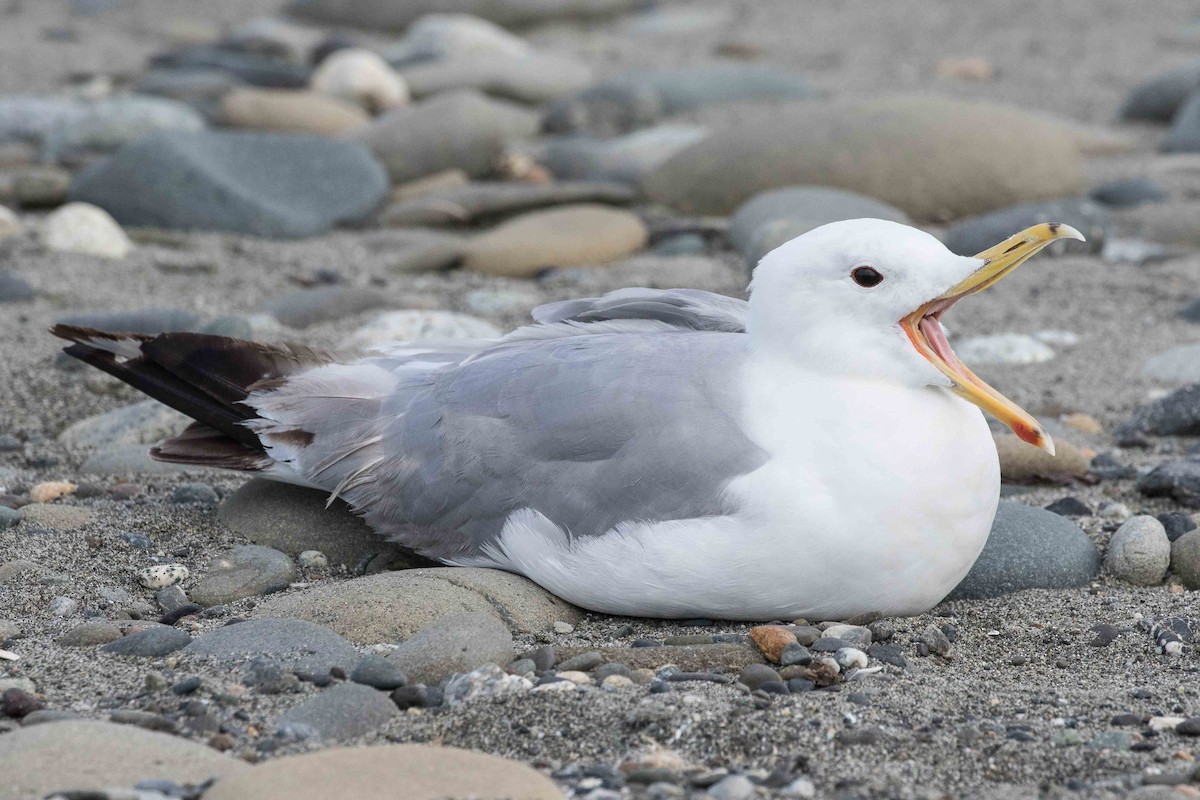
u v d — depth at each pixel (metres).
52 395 11.39
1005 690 7.02
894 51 27.81
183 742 6.19
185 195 16.30
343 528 9.02
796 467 7.46
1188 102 20.81
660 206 17.52
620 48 28.66
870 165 17.02
